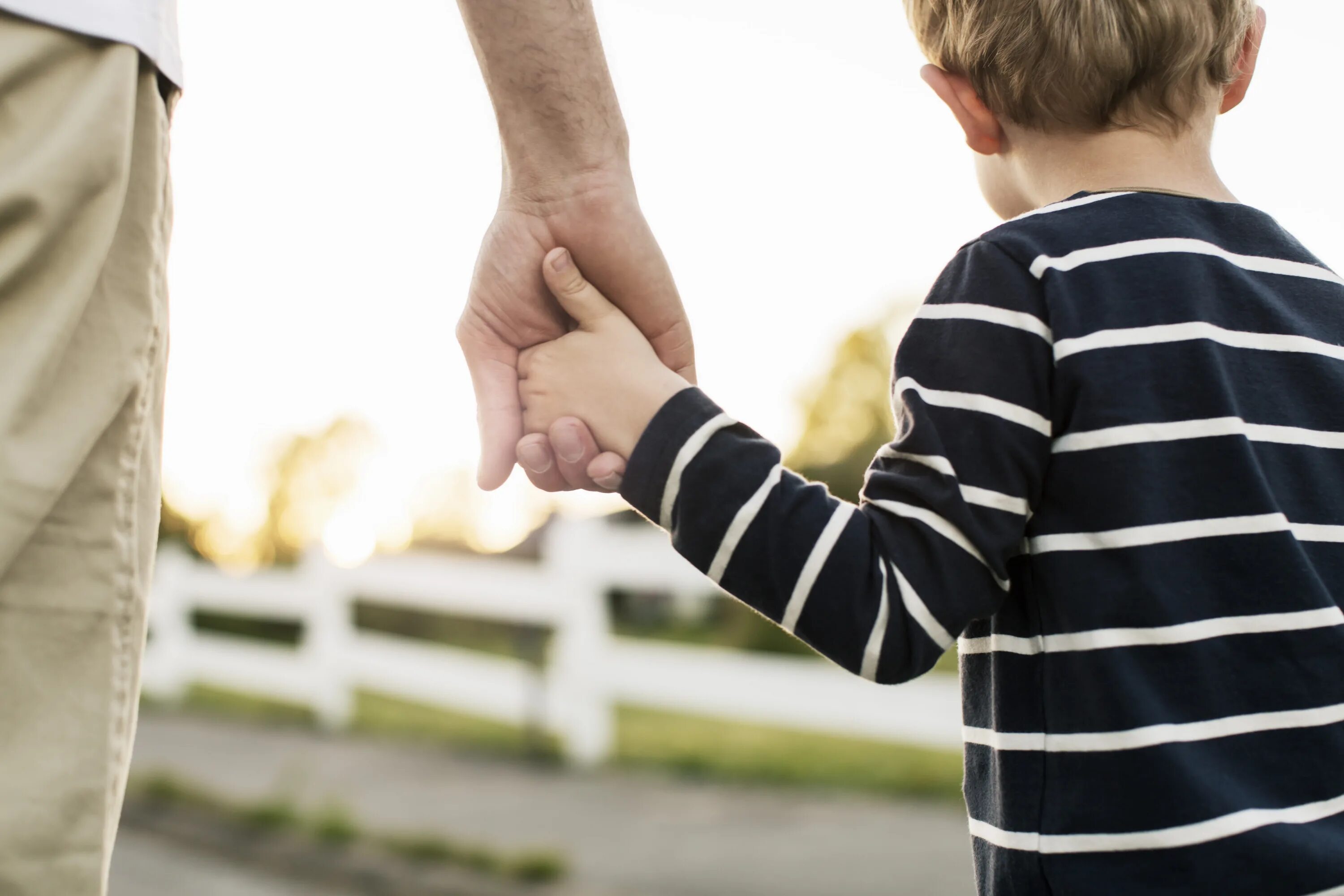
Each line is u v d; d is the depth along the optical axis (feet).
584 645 17.60
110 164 3.10
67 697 3.06
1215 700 3.23
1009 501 3.39
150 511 3.38
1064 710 3.34
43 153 2.99
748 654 34.06
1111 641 3.30
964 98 4.04
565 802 14.98
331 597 22.44
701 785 15.64
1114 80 3.73
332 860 13.56
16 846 2.89
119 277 3.23
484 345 4.19
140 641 3.32
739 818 13.71
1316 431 3.52
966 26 3.93
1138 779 3.19
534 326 4.15
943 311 3.61
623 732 20.24
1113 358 3.42
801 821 13.42
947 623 3.33
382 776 17.15
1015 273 3.55
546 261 3.91
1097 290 3.50
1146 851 3.15
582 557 17.69
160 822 15.85
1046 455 3.45
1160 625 3.27
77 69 3.10
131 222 3.25
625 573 17.29
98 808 3.05
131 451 3.25
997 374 3.46
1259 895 3.07
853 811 13.78
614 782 16.08
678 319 4.21
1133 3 3.67
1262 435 3.43
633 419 3.70
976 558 3.35
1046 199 3.98
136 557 3.28
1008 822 3.37
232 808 15.49
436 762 18.02
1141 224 3.63
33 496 2.94
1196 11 3.72
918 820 13.19
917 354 3.59
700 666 16.06
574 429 3.76
